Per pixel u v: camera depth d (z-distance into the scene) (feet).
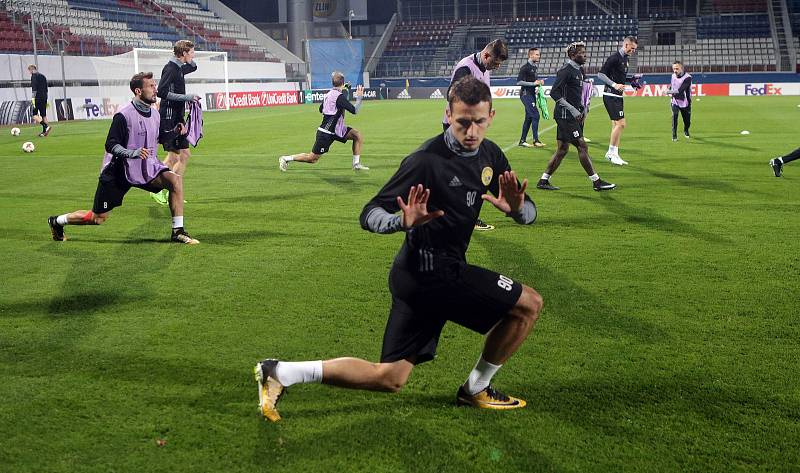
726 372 12.53
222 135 62.85
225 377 12.51
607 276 18.47
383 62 156.04
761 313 15.57
